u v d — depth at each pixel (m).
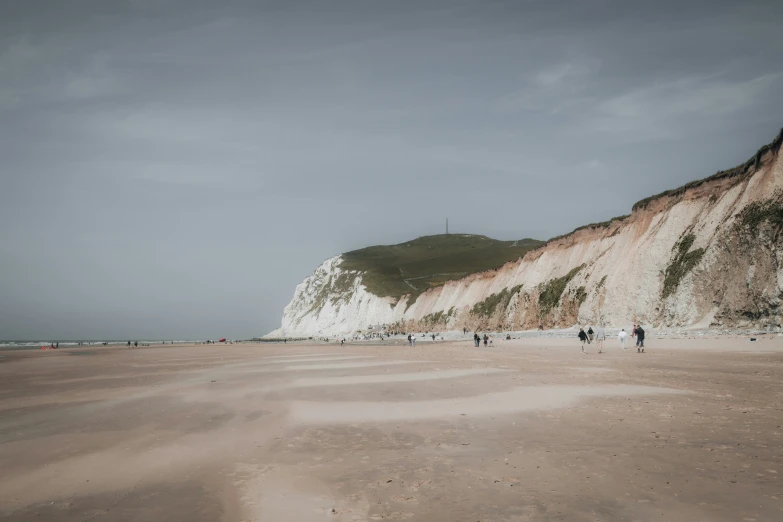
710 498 6.35
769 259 36.84
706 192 50.03
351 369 26.86
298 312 190.00
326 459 9.12
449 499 6.81
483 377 20.64
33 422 13.77
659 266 49.06
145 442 10.91
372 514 6.39
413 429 11.40
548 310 66.25
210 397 17.48
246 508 6.77
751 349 28.00
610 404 13.44
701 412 11.88
